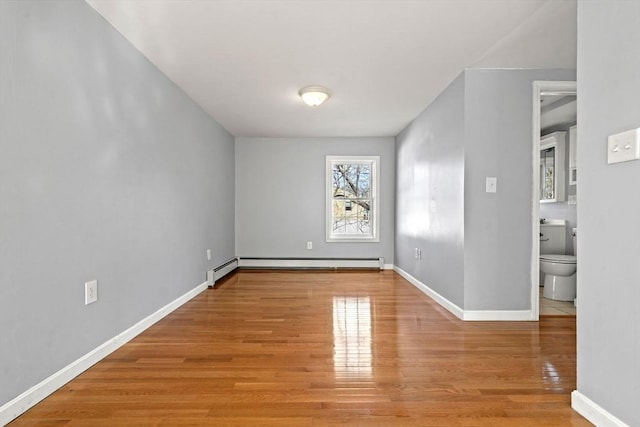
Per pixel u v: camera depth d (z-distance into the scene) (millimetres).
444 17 2262
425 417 1608
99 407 1679
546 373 2053
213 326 2904
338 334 2711
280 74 3195
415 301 3729
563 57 2834
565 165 4531
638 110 1363
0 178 1537
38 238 1741
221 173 5125
